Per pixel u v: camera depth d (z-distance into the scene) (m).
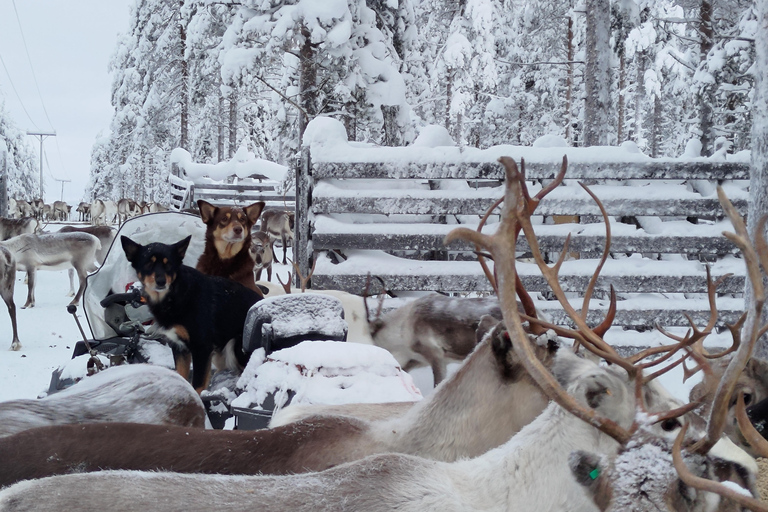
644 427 1.53
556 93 31.95
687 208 7.70
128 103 37.81
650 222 7.86
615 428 1.52
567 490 1.57
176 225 7.05
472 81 24.98
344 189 7.69
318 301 4.45
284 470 2.45
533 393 2.25
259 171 25.41
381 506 1.61
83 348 5.07
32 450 2.45
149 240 6.95
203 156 37.34
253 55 16.19
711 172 7.71
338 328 4.30
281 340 4.19
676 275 7.61
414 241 7.61
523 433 1.72
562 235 7.76
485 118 33.78
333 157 7.65
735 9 18.06
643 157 7.73
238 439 2.56
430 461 1.77
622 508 1.46
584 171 7.73
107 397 3.32
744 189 7.80
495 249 1.47
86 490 1.67
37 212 46.16
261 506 1.63
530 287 7.68
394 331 6.13
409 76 19.80
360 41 16.83
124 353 5.14
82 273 14.03
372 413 3.17
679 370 5.91
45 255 13.68
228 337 5.58
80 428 2.56
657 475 1.47
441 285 7.57
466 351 5.93
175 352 5.49
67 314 12.78
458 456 2.30
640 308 7.56
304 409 3.19
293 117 20.19
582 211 7.76
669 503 1.45
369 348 3.91
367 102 16.38
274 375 3.80
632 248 7.71
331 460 2.42
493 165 7.62
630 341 7.45
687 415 1.68
